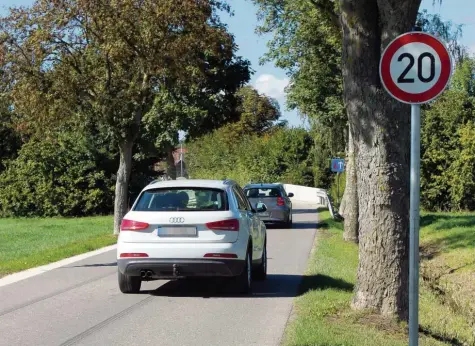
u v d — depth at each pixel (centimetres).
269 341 746
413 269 574
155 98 2439
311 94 2586
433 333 889
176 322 848
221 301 995
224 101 3325
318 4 1383
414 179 576
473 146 3381
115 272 1323
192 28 1977
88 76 2003
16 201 3481
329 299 951
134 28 1906
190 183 1047
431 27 1838
